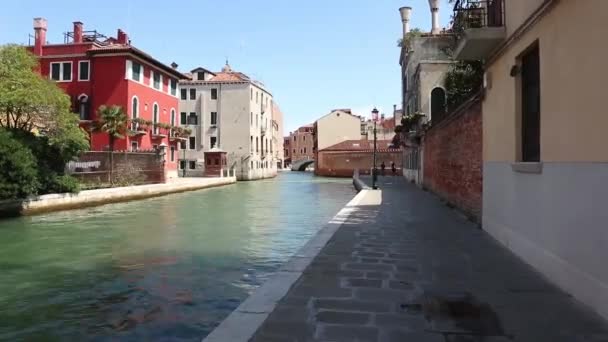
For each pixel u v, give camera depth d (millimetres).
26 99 19688
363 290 5574
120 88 36938
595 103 4691
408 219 12617
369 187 28875
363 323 4430
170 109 44719
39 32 38594
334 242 8977
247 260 10430
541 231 6344
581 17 5027
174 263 10133
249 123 61000
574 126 5207
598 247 4652
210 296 7609
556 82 5750
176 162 45906
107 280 8703
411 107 33719
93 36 40250
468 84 17203
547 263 6070
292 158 124438
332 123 76625
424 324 4402
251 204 25172
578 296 5113
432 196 21000
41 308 7027
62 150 21438
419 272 6477
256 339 4020
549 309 4816
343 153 68688
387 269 6664
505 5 8141
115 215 19766
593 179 4750
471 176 12086
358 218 12898
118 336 5859
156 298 7516
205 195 32312
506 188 8195
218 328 4242
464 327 4316
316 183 50125
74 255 11102
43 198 20062
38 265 10031
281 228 15766
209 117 61500
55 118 21000
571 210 5297
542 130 6258
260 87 66250
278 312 4742
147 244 12594
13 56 21859
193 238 13594
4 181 18141
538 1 6414
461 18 9500
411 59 33906
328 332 4188
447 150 17016
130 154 30688
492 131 9281
